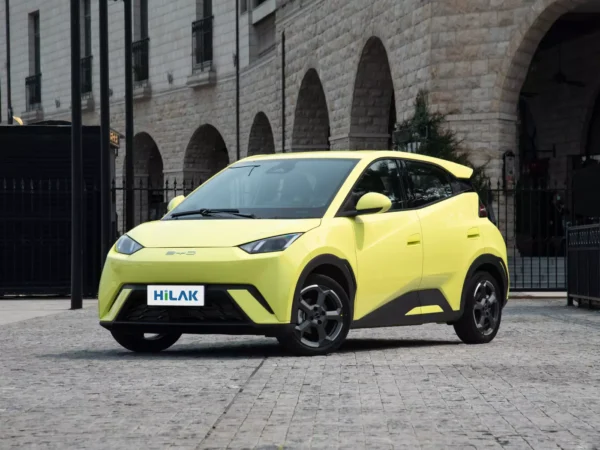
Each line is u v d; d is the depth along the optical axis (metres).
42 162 21.94
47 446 5.79
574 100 30.27
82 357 10.05
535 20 23.33
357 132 30.56
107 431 6.19
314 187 10.30
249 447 5.71
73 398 7.42
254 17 42.28
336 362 9.36
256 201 10.29
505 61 23.73
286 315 9.49
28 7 58.72
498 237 11.80
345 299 9.93
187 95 47.59
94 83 53.53
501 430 6.19
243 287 9.41
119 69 52.03
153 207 52.69
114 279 9.85
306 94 35.81
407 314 10.61
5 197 21.83
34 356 10.20
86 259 21.70
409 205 10.83
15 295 22.80
